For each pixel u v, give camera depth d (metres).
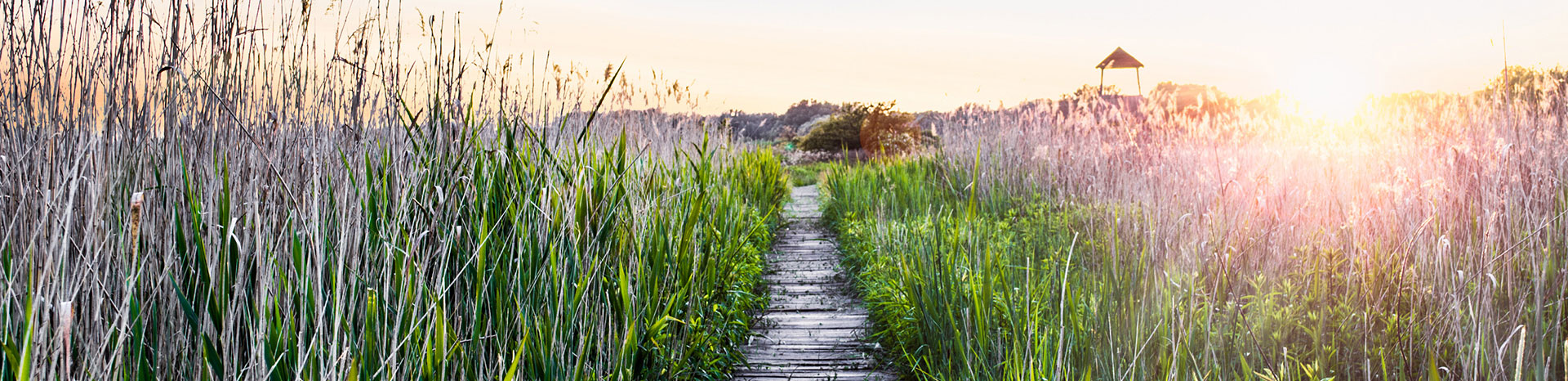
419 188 2.77
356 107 2.80
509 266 2.81
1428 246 3.65
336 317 1.97
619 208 3.67
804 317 5.23
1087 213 6.12
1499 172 3.71
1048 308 3.92
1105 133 8.80
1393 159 5.29
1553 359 2.51
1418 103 5.99
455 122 3.10
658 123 7.48
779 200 10.64
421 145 2.94
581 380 2.89
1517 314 3.10
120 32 2.10
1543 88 5.14
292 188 2.38
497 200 3.08
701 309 4.05
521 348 2.39
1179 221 4.15
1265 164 6.21
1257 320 3.42
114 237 1.90
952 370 3.64
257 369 1.94
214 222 2.10
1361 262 3.74
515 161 3.33
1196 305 3.39
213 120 2.37
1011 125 10.05
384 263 2.39
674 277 3.94
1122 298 3.51
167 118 2.17
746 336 4.63
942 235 5.47
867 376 4.02
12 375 1.66
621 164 3.89
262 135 2.49
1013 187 8.83
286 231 2.18
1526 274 3.41
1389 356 3.22
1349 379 3.07
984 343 3.33
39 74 1.99
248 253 2.11
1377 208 4.18
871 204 8.68
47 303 1.54
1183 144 7.66
